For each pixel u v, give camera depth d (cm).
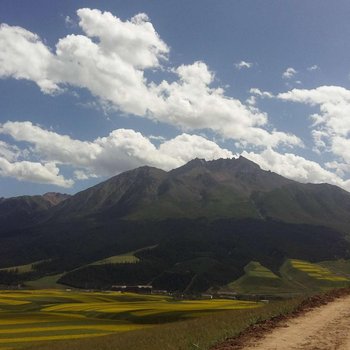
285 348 1758
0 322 6788
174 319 7075
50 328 6088
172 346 2100
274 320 2375
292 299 3331
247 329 2180
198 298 17925
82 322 6900
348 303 2877
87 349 3209
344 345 1789
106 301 13100
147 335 3291
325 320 2328
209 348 1853
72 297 13750
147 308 8488
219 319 3153
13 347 4381
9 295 14438
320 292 3534
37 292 17425
